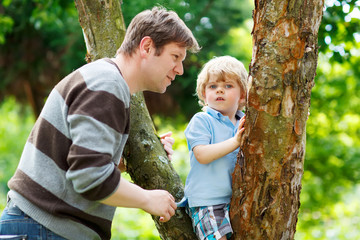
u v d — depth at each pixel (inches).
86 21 81.1
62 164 56.5
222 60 74.0
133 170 76.5
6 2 209.5
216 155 66.5
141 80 63.0
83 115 53.2
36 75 275.3
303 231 259.3
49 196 57.0
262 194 63.3
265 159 62.1
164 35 60.7
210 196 68.2
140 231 162.9
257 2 60.9
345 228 245.6
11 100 350.6
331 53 147.0
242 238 65.6
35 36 258.8
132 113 77.5
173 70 63.4
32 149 58.6
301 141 62.6
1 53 267.9
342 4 135.9
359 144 335.6
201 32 230.7
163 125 274.4
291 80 59.9
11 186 59.4
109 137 53.9
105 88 55.1
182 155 219.5
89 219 59.4
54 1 203.5
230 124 72.8
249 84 61.8
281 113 60.5
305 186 297.3
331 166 306.0
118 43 80.7
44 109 58.6
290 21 58.8
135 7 193.9
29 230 57.4
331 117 288.5
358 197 354.6
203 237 67.7
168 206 60.9
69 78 58.2
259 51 60.4
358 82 258.1
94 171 52.1
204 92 76.8
